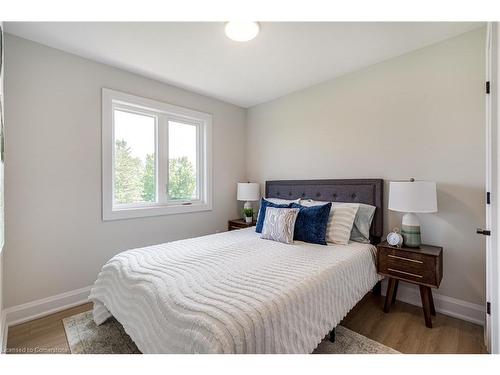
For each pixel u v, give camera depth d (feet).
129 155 8.95
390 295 6.79
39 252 6.73
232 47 6.99
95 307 6.14
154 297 4.00
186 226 10.39
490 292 4.92
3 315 5.87
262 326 3.34
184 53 7.30
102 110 7.86
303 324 4.05
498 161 4.50
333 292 4.95
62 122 7.11
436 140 6.91
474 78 6.32
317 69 8.46
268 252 6.19
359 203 8.20
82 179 7.49
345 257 5.90
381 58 7.72
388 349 5.19
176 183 10.39
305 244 7.07
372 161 8.22
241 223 11.18
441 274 6.36
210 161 11.25
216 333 3.01
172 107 9.74
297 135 10.50
